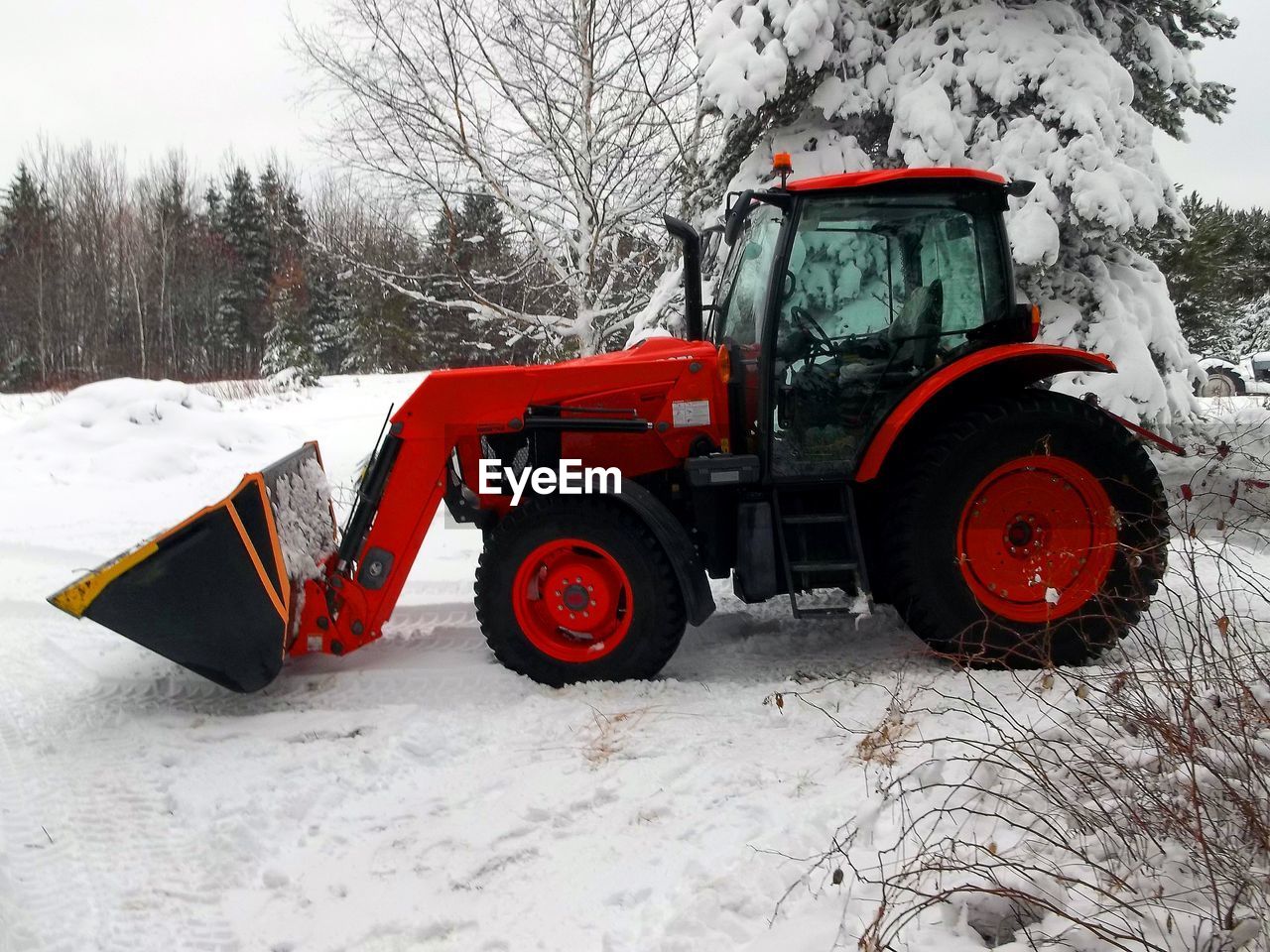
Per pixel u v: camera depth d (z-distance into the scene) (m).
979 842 2.40
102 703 3.76
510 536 3.82
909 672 3.83
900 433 3.96
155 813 2.86
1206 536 4.66
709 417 3.99
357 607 3.87
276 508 3.87
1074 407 3.76
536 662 3.85
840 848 2.34
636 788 2.89
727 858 2.47
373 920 2.30
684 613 3.81
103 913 2.36
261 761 3.19
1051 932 2.00
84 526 7.28
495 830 2.70
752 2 6.79
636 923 2.23
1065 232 6.75
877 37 7.03
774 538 3.85
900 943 2.01
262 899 2.43
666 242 8.41
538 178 8.48
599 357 4.28
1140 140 6.58
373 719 3.49
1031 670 3.71
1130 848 2.21
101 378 31.02
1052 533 3.84
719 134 7.88
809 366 3.86
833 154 6.86
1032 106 6.57
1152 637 3.92
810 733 3.25
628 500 3.74
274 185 37.25
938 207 3.86
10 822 2.80
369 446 10.77
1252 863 2.11
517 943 2.19
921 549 3.76
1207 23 7.91
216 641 3.49
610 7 8.12
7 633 4.76
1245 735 2.37
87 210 38.03
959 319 3.96
